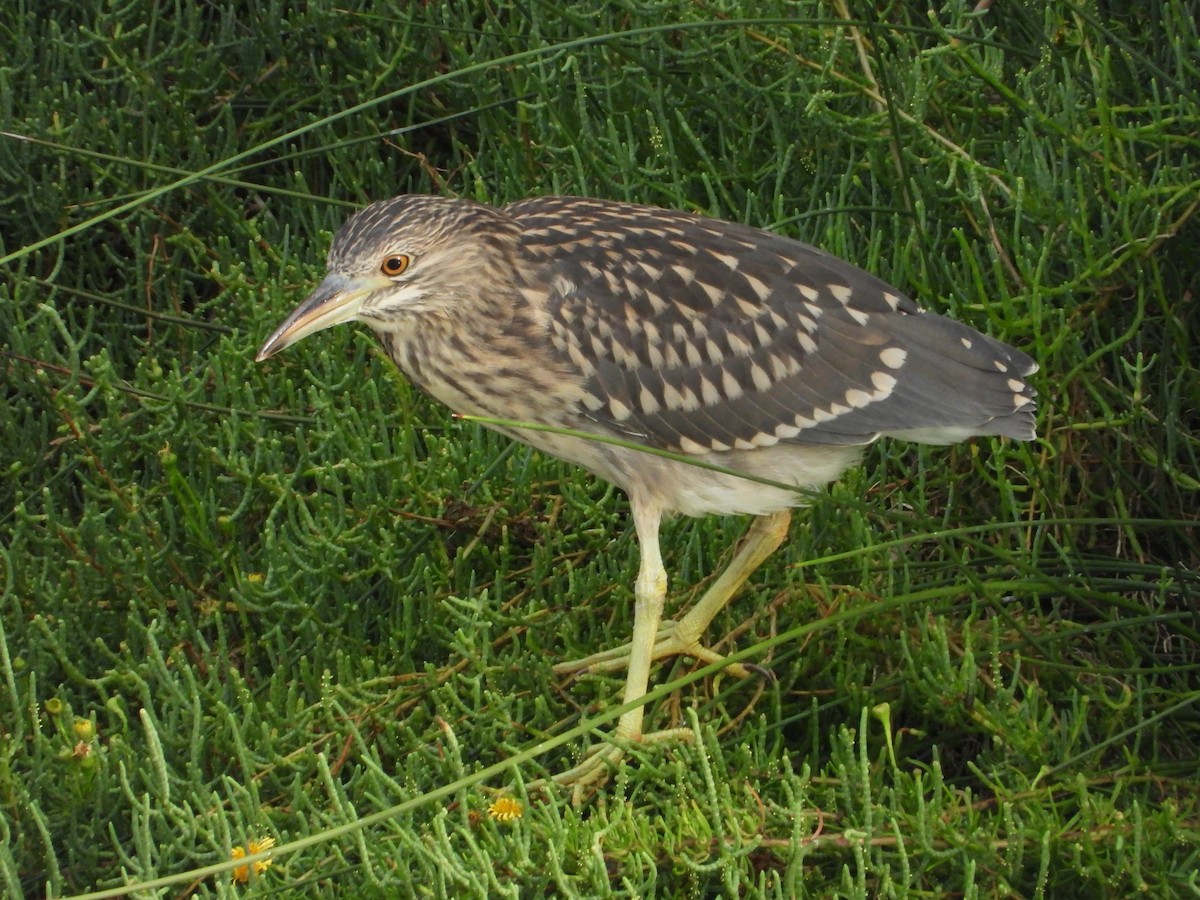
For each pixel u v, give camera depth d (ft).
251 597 28.40
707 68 34.06
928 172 31.76
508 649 29.35
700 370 27.96
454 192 36.09
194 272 35.58
